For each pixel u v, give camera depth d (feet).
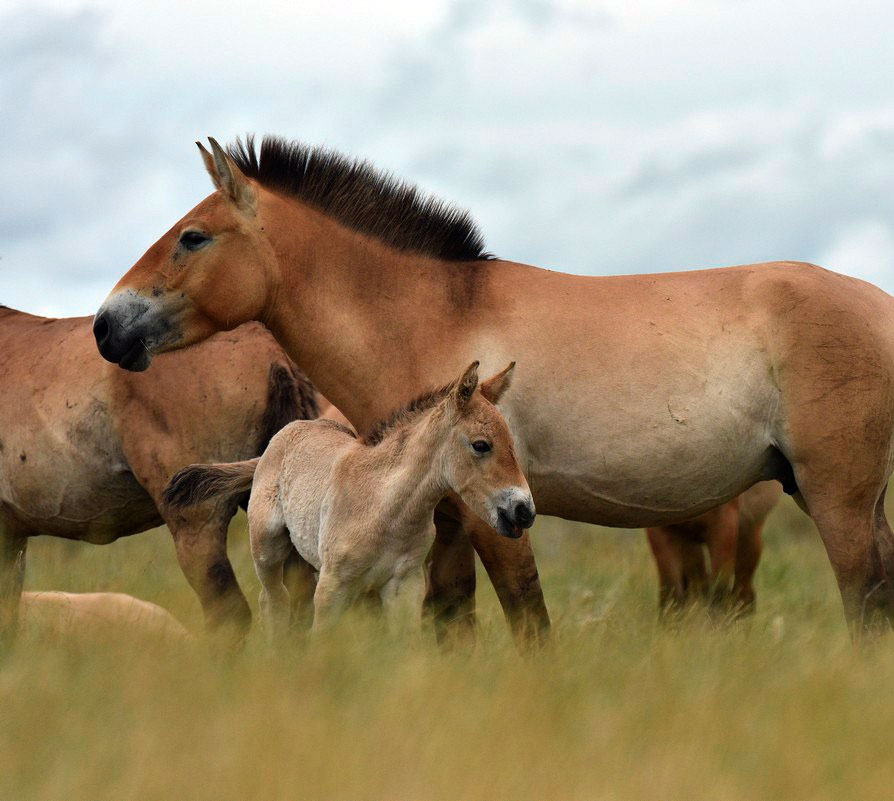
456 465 34.32
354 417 38.22
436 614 40.01
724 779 22.40
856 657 31.91
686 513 38.37
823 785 22.72
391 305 37.60
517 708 25.68
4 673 27.58
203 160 37.88
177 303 36.94
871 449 36.58
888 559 38.60
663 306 37.06
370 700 26.18
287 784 21.38
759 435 37.06
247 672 28.07
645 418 36.29
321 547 36.42
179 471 40.34
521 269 38.40
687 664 30.17
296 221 37.73
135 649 29.63
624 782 22.06
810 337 36.47
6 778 21.59
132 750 22.70
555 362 36.52
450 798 21.26
